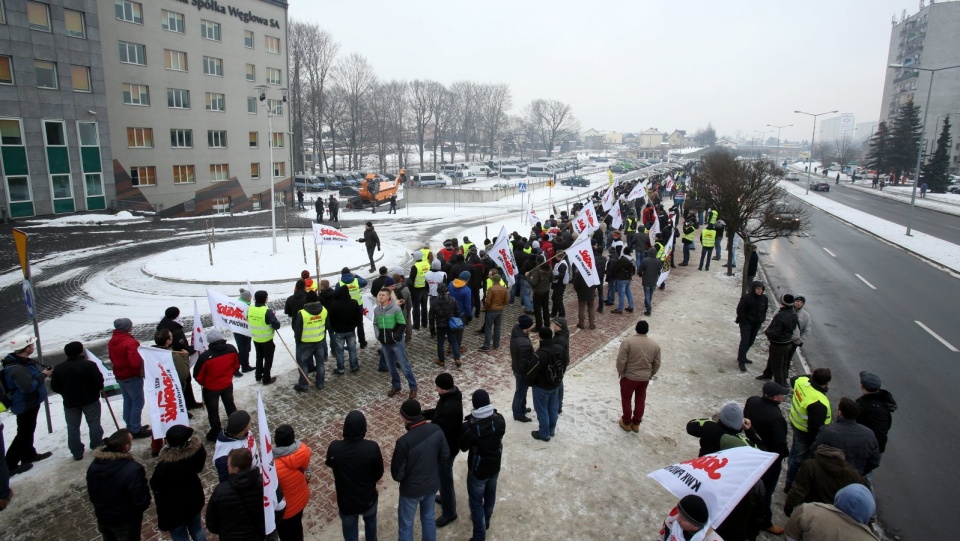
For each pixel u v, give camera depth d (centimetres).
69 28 3238
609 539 644
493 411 613
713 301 1739
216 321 1039
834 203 5172
